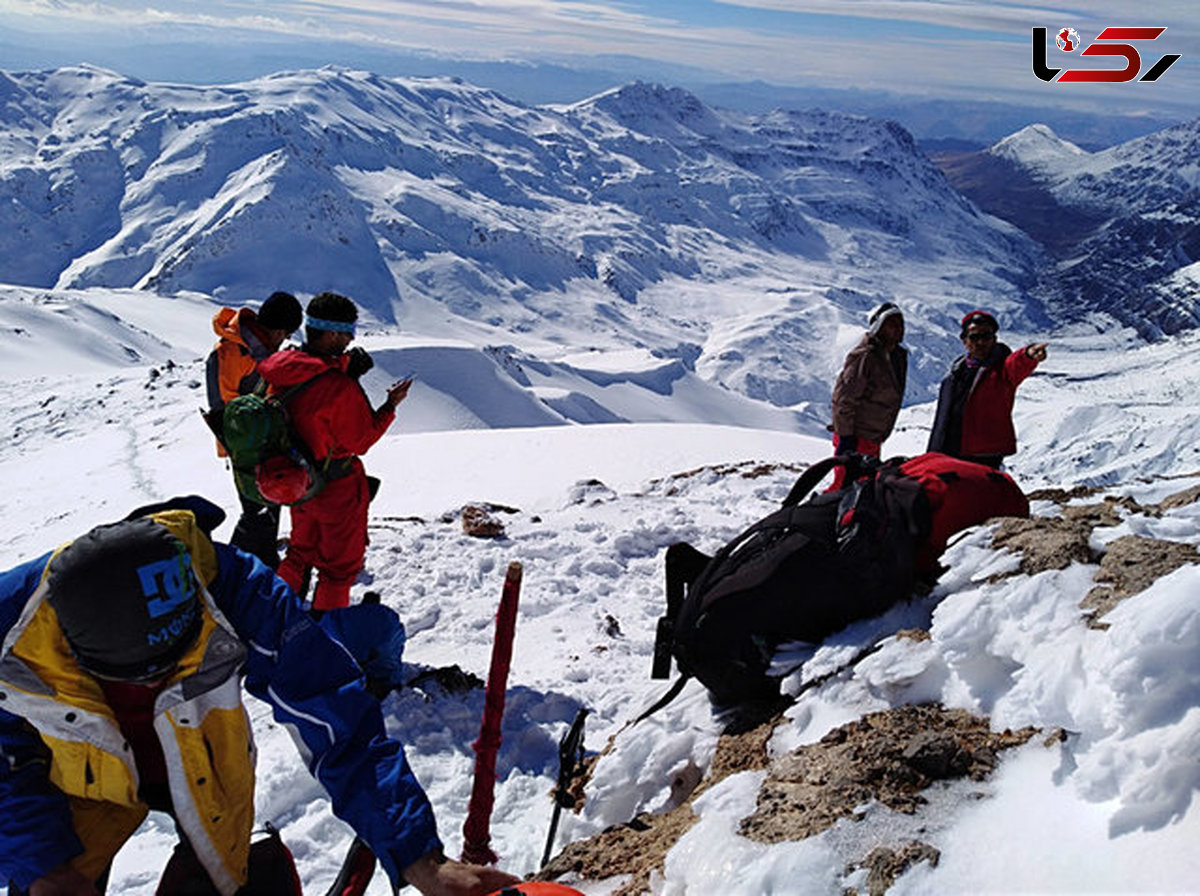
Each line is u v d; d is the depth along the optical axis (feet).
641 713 13.70
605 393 532.32
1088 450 316.19
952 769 8.64
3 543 49.21
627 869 10.01
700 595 12.23
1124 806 7.18
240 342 22.45
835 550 11.59
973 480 12.39
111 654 5.92
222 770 7.25
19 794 6.54
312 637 7.25
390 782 6.98
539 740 15.58
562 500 31.63
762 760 10.55
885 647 10.47
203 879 7.47
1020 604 9.78
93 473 63.36
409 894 11.56
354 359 17.66
